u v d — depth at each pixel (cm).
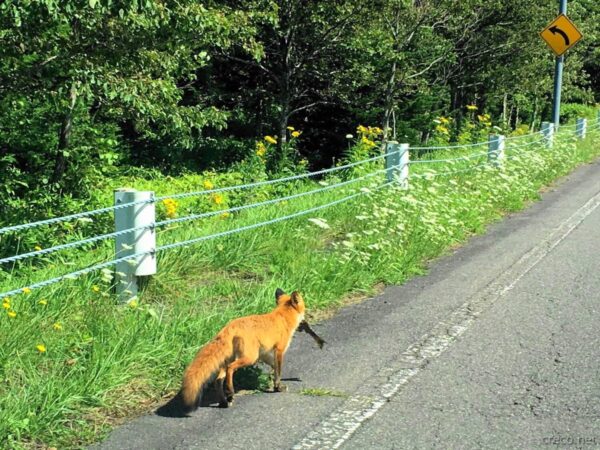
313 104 2275
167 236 793
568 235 974
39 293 547
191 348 503
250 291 639
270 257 750
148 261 586
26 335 475
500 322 602
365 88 2417
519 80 2852
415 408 434
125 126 2072
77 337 497
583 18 3198
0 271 727
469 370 495
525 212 1165
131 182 1655
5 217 1036
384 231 827
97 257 694
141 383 461
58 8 776
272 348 458
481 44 2652
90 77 963
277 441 393
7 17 822
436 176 1146
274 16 1612
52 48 947
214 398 453
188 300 608
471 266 803
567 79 3198
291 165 1520
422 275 768
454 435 398
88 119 1244
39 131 1212
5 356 448
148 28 935
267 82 2298
